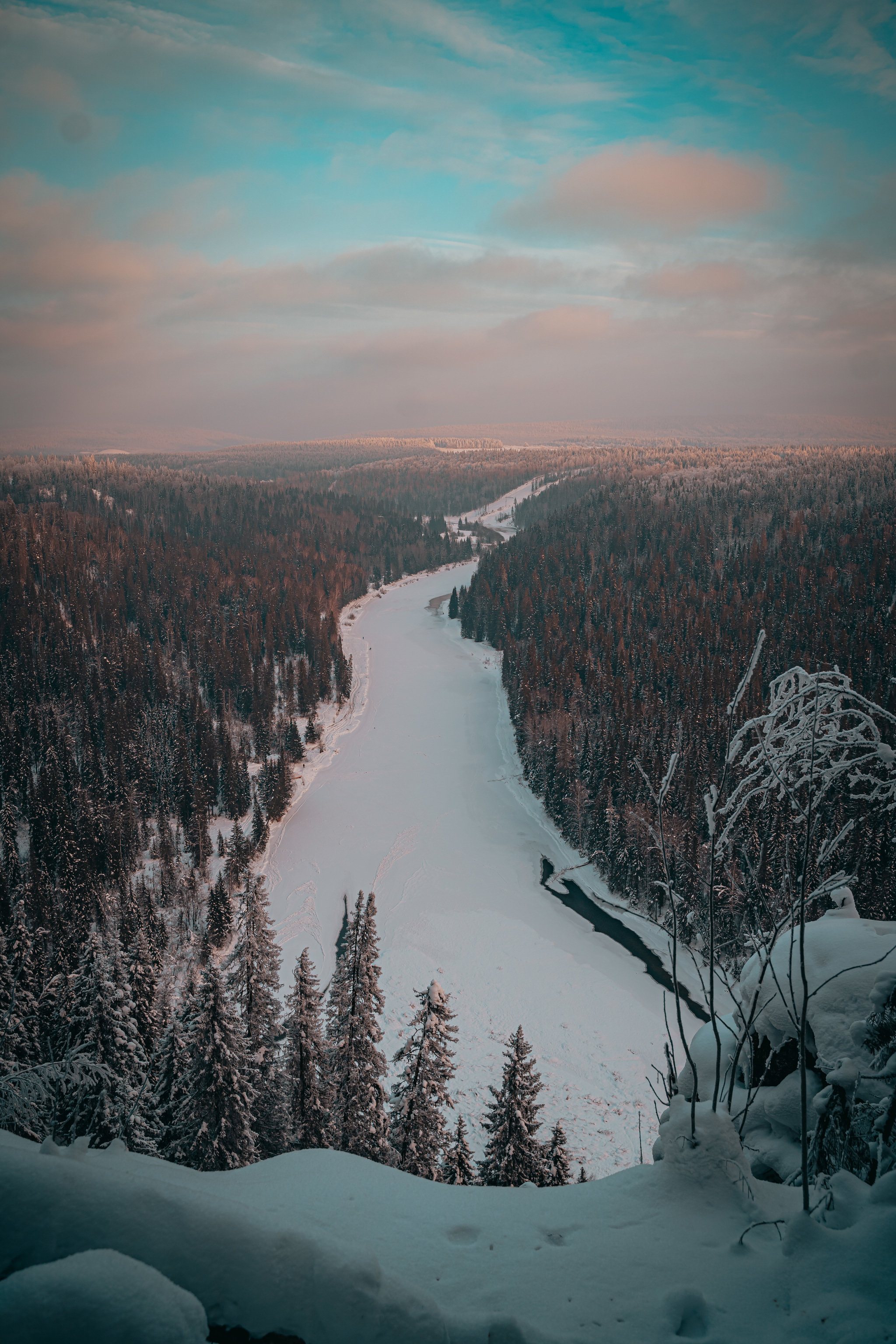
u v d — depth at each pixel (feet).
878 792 17.35
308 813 339.98
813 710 18.10
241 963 96.84
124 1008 78.95
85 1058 28.25
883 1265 14.39
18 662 451.53
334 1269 12.82
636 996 202.39
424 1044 83.51
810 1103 24.82
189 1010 80.18
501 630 586.45
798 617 449.06
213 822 338.34
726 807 19.08
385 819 331.77
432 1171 81.30
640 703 370.53
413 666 562.66
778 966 27.45
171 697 443.73
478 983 210.38
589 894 264.72
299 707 468.75
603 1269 15.24
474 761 397.39
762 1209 17.58
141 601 576.61
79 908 244.63
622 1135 142.92
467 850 302.04
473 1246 16.10
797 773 18.28
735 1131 19.38
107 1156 17.43
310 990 87.04
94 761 361.51
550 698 400.06
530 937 235.40
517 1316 13.69
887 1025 22.38
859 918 29.48
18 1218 12.37
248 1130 76.33
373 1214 17.21
